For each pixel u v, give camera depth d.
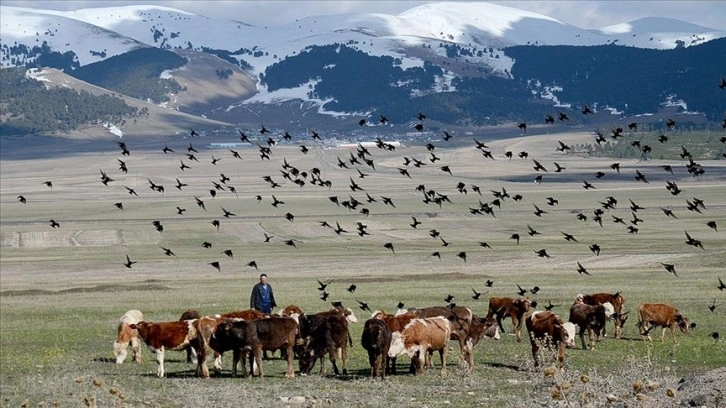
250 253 101.94
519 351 33.62
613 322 42.19
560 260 86.25
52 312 50.69
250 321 28.36
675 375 27.41
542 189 190.38
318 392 25.44
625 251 92.00
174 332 28.91
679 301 50.00
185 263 92.94
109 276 81.19
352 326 41.56
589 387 22.47
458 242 109.25
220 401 24.06
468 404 23.39
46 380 27.81
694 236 106.75
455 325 29.31
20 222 146.00
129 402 23.95
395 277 70.75
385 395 24.77
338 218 140.12
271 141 42.19
